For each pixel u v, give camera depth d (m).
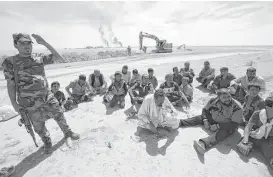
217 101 3.49
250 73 4.58
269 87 6.54
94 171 2.77
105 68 14.12
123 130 4.03
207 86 6.95
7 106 5.03
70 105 5.39
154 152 3.20
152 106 3.63
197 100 5.89
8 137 3.85
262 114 2.93
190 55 26.30
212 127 3.75
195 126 4.09
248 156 3.04
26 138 3.81
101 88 6.81
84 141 3.57
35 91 2.88
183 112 4.93
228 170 2.73
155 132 3.77
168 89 5.27
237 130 3.82
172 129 3.97
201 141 3.24
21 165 2.96
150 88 5.37
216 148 3.27
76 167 2.87
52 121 4.54
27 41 2.61
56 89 4.96
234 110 3.36
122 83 5.37
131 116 4.78
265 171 2.70
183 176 2.64
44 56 3.04
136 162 2.95
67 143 3.49
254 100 3.85
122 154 3.15
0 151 3.36
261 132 2.93
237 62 13.99
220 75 6.21
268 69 9.62
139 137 3.69
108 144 3.43
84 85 5.96
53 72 12.56
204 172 2.70
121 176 2.66
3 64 2.69
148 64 15.90
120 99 5.54
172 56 24.77
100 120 4.58
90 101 6.11
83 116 4.87
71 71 12.88
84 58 23.62
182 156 3.07
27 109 2.94
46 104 3.11
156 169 2.79
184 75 7.16
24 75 2.76
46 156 3.16
